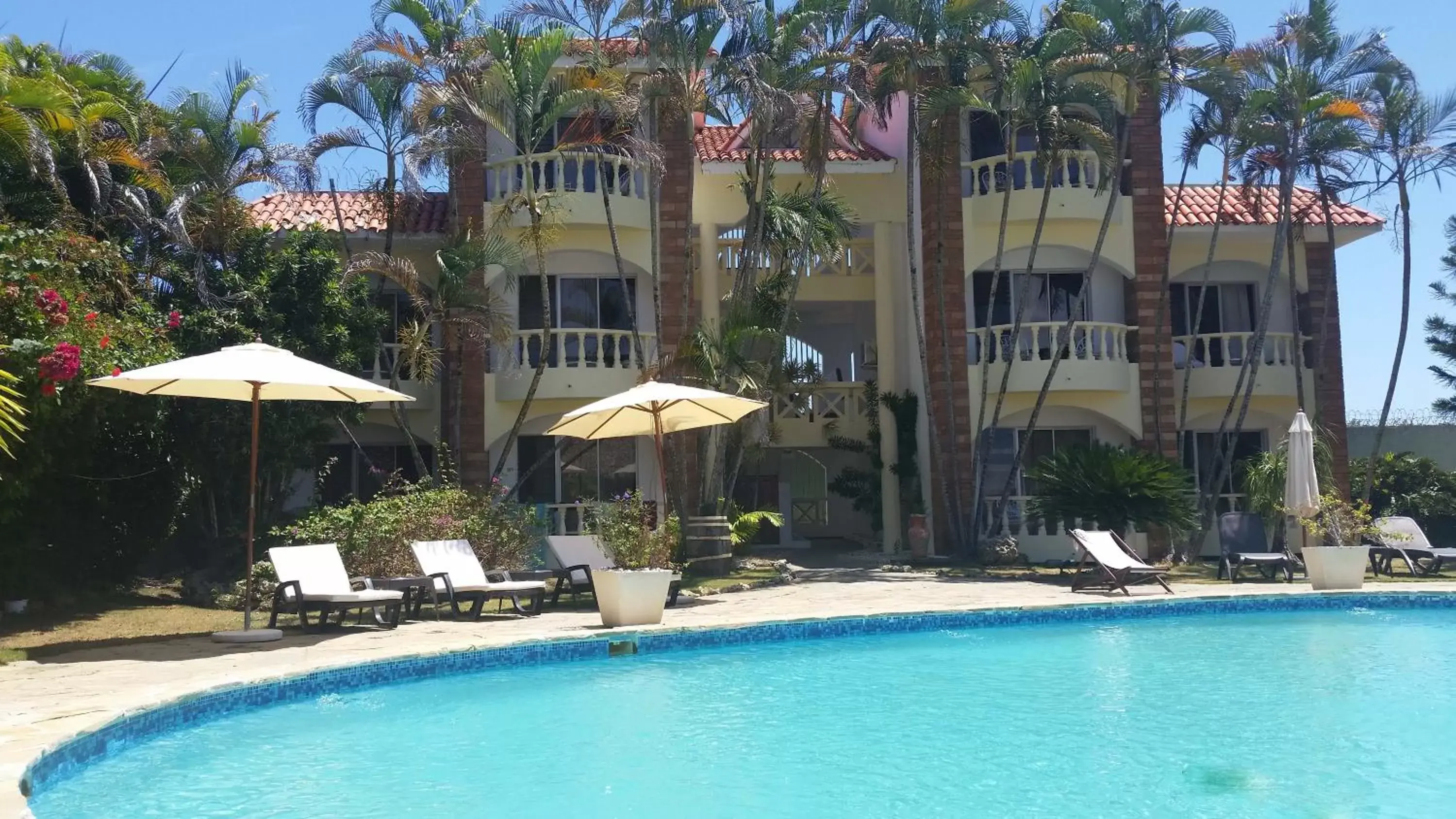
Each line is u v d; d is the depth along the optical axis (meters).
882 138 27.86
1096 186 24.36
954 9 21.80
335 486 24.67
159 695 8.59
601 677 11.05
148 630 13.73
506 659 11.66
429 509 16.95
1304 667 11.18
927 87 22.52
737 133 26.64
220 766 7.45
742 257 22.64
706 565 19.88
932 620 14.16
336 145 21.36
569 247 23.44
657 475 24.11
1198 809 6.30
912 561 22.94
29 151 15.67
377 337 21.12
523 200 20.81
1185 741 7.98
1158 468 20.69
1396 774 7.03
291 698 9.73
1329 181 24.28
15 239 13.46
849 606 15.28
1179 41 22.55
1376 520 20.31
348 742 8.16
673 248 23.42
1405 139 23.25
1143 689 10.04
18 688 9.08
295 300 19.36
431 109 20.69
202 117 20.58
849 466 30.66
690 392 14.97
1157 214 24.59
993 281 24.50
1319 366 25.88
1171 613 15.26
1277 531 23.05
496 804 6.48
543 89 20.80
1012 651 12.52
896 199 26.17
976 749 7.80
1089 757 7.52
